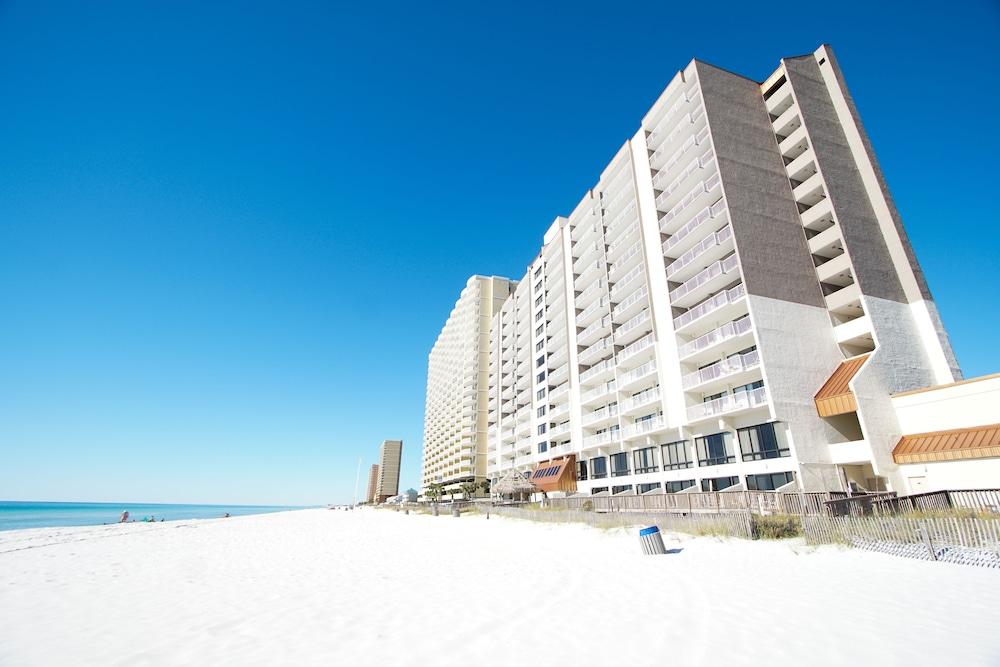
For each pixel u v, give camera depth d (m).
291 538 26.84
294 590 11.30
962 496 17.03
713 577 10.45
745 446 29.64
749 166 35.41
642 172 44.31
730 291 31.66
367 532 30.02
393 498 124.31
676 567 11.88
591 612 8.07
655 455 37.69
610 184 50.38
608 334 47.62
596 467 46.16
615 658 5.91
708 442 32.62
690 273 38.06
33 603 10.41
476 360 96.69
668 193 40.47
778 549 13.50
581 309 53.91
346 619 8.39
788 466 26.31
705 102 36.84
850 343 31.00
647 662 5.71
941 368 28.38
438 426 126.94
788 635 6.41
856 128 35.81
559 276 60.41
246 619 8.63
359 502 167.62
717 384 32.50
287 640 7.25
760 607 7.83
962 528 10.95
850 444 25.84
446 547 19.44
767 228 33.25
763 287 30.64
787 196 35.53
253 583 12.41
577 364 51.72
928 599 7.82
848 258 30.64
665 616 7.60
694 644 6.25
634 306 42.59
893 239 32.16
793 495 18.06
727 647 6.07
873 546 12.44
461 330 108.00
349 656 6.43
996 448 20.73
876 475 24.22
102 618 8.99
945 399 23.91
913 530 11.69
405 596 10.14
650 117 44.09
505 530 25.64
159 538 28.69
